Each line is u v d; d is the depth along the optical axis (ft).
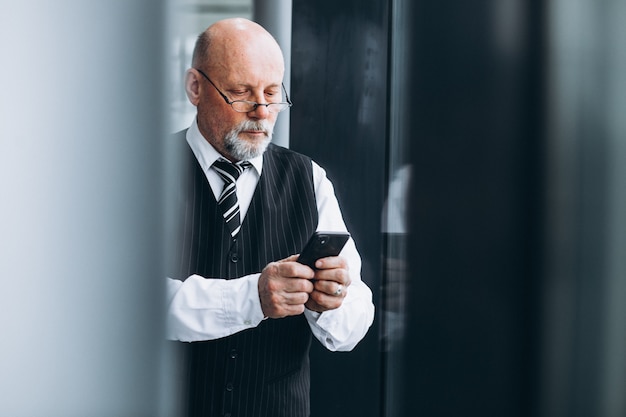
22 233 1.06
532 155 5.22
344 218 6.24
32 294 1.07
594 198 5.08
